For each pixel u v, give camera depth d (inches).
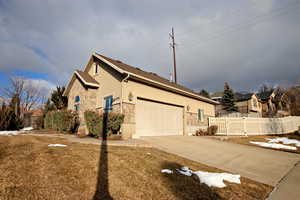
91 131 343.0
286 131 570.3
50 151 188.5
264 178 187.5
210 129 554.3
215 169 206.1
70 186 117.4
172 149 289.7
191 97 582.6
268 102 1294.3
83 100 466.6
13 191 102.2
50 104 705.6
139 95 401.7
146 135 405.7
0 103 677.9
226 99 1186.0
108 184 128.5
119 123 339.6
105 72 446.6
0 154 165.0
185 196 127.6
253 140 435.5
